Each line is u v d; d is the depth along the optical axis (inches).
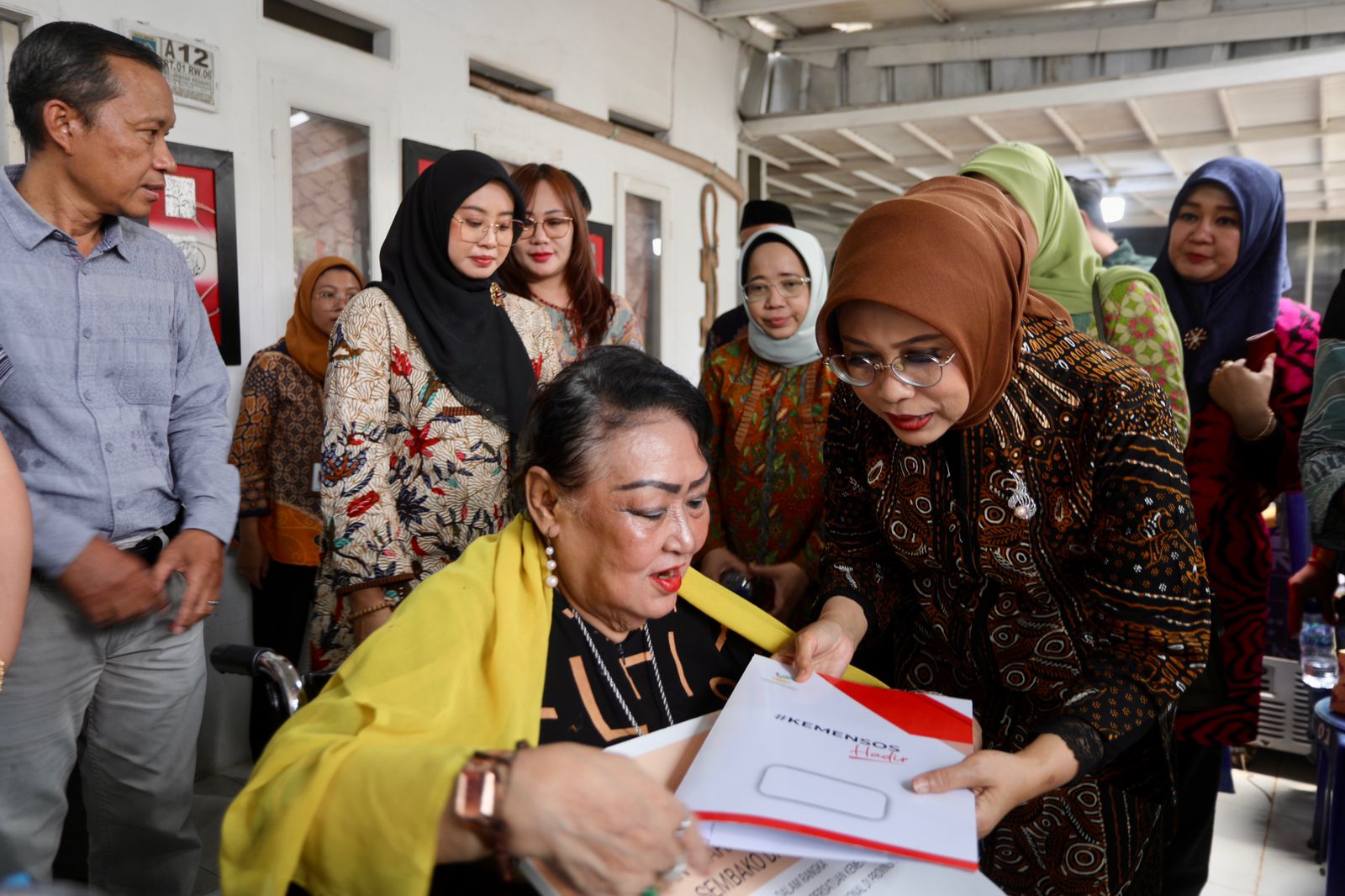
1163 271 88.9
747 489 81.2
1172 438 43.9
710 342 130.4
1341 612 86.8
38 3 87.4
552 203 94.4
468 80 140.1
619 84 176.6
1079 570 47.1
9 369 58.4
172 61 98.6
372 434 68.9
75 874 76.7
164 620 65.4
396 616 40.6
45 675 59.3
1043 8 193.6
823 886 34.4
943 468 46.7
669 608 42.4
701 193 205.6
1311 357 82.0
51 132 58.1
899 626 56.8
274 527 108.3
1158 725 46.8
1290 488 82.2
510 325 77.4
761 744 37.4
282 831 30.8
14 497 48.7
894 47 206.5
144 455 64.7
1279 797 113.7
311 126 116.6
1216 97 207.5
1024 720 51.2
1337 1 166.6
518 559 42.8
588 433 39.7
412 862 28.6
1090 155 263.0
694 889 32.9
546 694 41.9
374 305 70.5
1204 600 43.6
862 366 41.1
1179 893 80.3
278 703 43.8
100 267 62.7
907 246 38.1
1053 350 44.8
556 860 28.4
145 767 66.5
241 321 108.5
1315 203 347.9
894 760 37.3
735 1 192.5
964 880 35.5
